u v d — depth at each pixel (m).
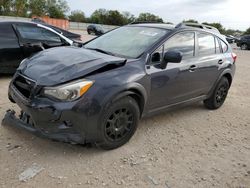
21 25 7.56
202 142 4.78
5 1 66.44
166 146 4.48
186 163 4.08
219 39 6.19
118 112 4.06
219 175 3.89
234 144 4.85
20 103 3.96
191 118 5.77
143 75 4.29
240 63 15.69
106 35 5.47
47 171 3.58
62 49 4.62
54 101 3.63
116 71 4.04
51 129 3.72
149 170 3.81
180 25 5.28
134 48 4.70
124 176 3.63
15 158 3.78
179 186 3.57
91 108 3.70
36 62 4.20
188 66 5.14
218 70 6.00
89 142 3.89
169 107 5.05
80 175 3.57
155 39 4.80
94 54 4.34
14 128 4.49
